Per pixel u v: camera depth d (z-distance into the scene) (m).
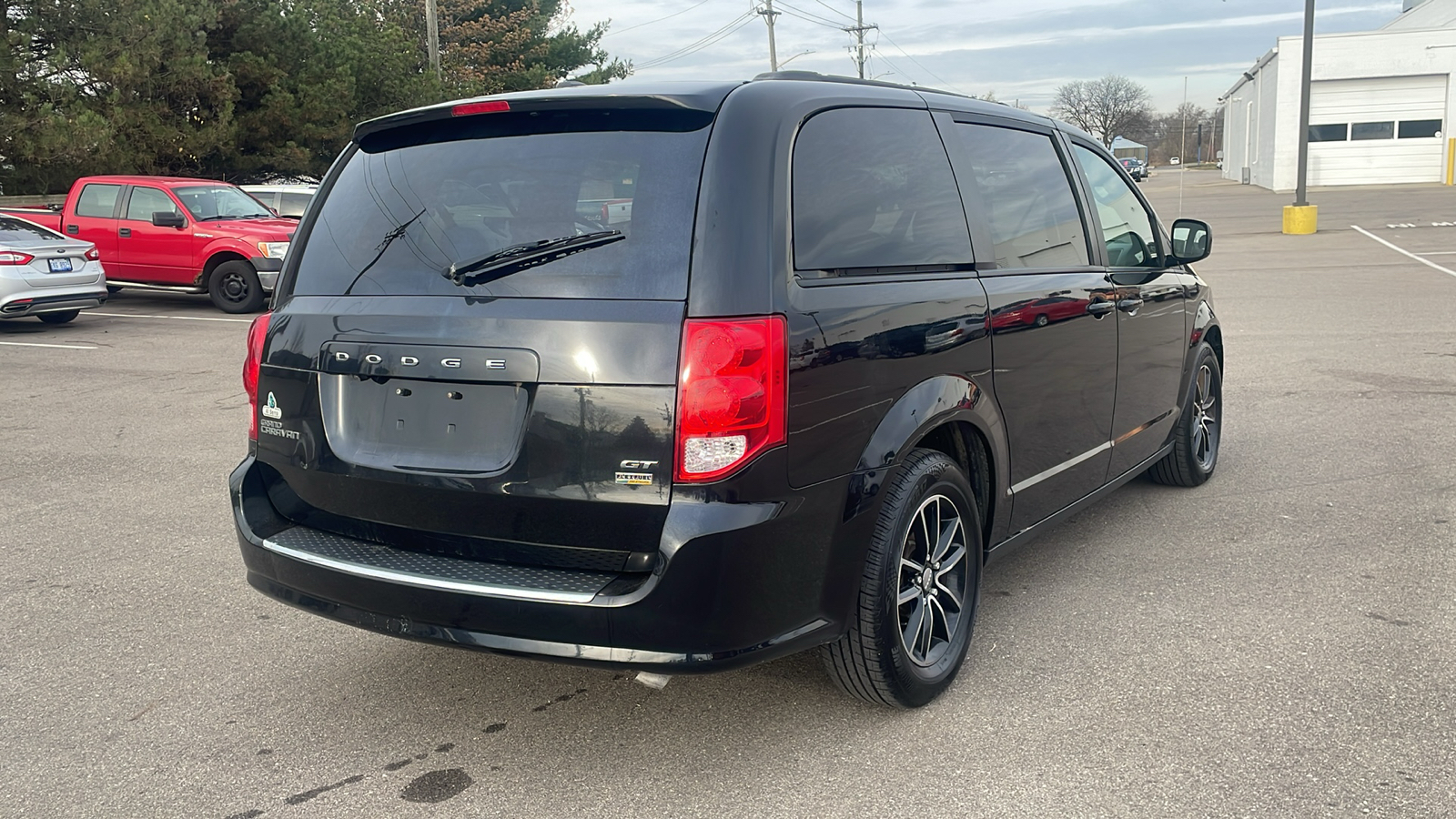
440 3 38.00
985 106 3.84
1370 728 3.04
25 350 11.27
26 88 19.16
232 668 3.65
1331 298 13.27
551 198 2.80
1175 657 3.55
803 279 2.75
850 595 2.91
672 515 2.54
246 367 3.26
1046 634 3.77
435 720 3.26
